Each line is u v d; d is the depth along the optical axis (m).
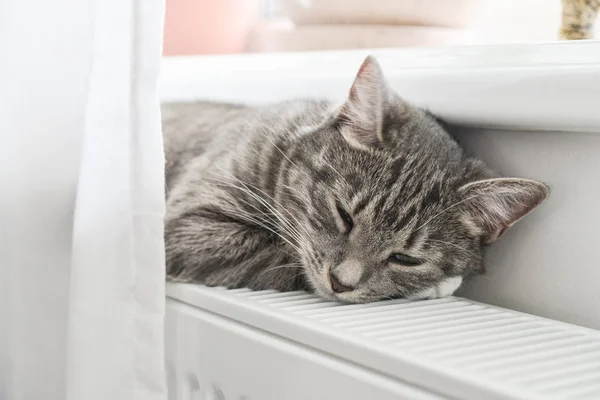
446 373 0.61
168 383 0.90
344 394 0.68
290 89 1.09
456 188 0.90
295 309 0.82
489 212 0.90
